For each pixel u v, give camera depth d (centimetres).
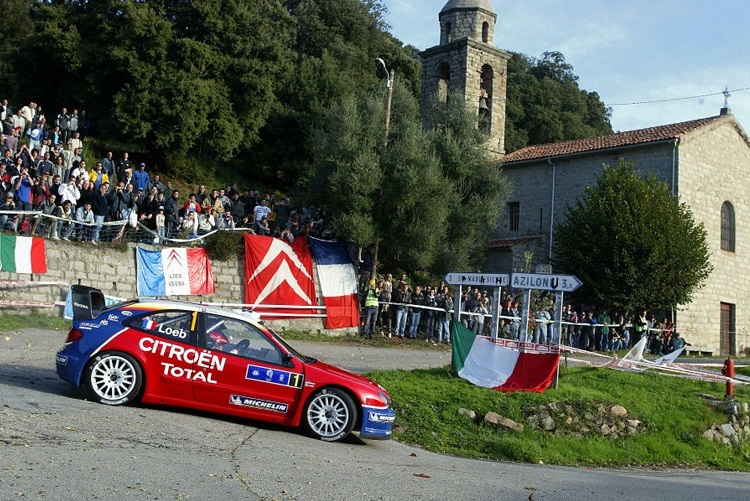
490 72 3750
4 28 4153
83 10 3061
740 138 3512
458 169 2850
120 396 945
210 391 964
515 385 1400
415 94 5566
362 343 2259
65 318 1808
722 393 1630
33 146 2319
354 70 4916
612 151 3294
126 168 2198
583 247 2950
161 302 997
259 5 4950
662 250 2817
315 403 984
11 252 1777
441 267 2820
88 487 604
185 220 2194
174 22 3075
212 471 708
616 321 2911
